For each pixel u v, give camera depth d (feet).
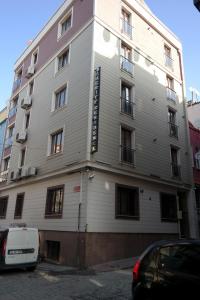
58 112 57.57
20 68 86.43
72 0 63.62
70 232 44.62
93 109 48.34
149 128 59.93
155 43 70.18
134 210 51.52
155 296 13.35
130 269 38.52
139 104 59.26
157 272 13.82
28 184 62.95
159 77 68.23
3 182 75.46
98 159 46.44
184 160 68.13
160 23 73.46
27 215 59.47
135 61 61.87
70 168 47.93
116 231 46.11
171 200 61.36
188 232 62.59
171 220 58.95
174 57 76.69
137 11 66.44
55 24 70.03
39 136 62.75
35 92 71.00
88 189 43.83
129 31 62.54
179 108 72.54
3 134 87.30
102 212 44.83
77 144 48.47
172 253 13.80
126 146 53.57
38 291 25.70
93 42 52.70
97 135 46.01
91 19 55.31
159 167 59.47
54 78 63.16
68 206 46.96
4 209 72.79
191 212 64.28
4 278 32.24
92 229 42.55
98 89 49.14
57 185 51.80
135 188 52.47
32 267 37.65
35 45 78.18
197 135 76.89
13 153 74.59
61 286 27.78
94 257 41.50
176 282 12.60
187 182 66.64
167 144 64.03
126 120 54.60
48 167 55.57
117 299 22.56
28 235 38.19
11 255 35.86
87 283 29.14
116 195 48.08
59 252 46.19
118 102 53.93
